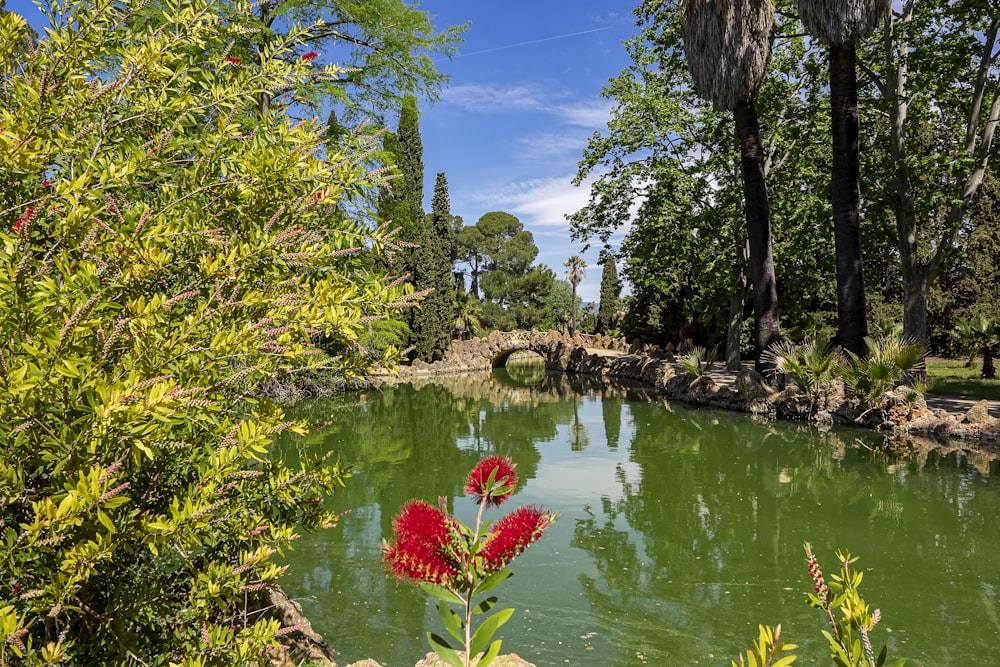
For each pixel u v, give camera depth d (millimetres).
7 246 1746
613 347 50562
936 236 27219
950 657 5191
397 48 13797
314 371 2467
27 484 1937
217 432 2271
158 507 2316
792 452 13336
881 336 19984
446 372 44062
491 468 1675
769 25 16781
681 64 23078
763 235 18594
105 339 1802
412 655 5273
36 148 1876
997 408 15773
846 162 16516
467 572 1528
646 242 24500
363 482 11875
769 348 18812
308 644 4379
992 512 9000
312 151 2551
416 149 41438
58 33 2219
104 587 2209
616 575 7176
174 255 2141
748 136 18359
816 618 5996
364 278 2777
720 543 8227
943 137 22047
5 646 1558
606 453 14641
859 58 19281
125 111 2436
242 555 2371
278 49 2816
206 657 2164
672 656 5281
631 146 24562
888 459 12227
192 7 2527
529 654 5324
